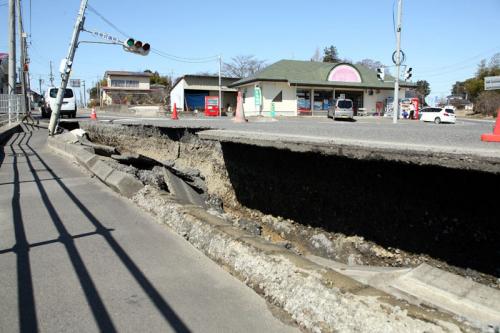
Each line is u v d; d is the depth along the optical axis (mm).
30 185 7750
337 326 2768
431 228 5520
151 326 2957
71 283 3619
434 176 5414
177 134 12977
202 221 4734
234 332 2891
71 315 3100
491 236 4922
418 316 2588
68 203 6367
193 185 11008
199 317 3076
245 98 44719
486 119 48469
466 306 3174
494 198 4871
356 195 6512
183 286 3576
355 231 6559
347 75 41906
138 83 78688
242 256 3830
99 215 5711
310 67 43781
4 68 38594
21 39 28859
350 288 2998
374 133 9477
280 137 7094
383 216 6117
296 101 41156
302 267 3381
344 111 31297
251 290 3506
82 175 8828
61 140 12805
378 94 43562
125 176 7125
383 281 3701
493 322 2920
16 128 20000
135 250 4406
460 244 5219
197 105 50531
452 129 12070
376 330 2578
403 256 5836
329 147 5539
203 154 11719
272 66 42656
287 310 3125
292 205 7844
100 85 86000
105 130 15891
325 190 7074
